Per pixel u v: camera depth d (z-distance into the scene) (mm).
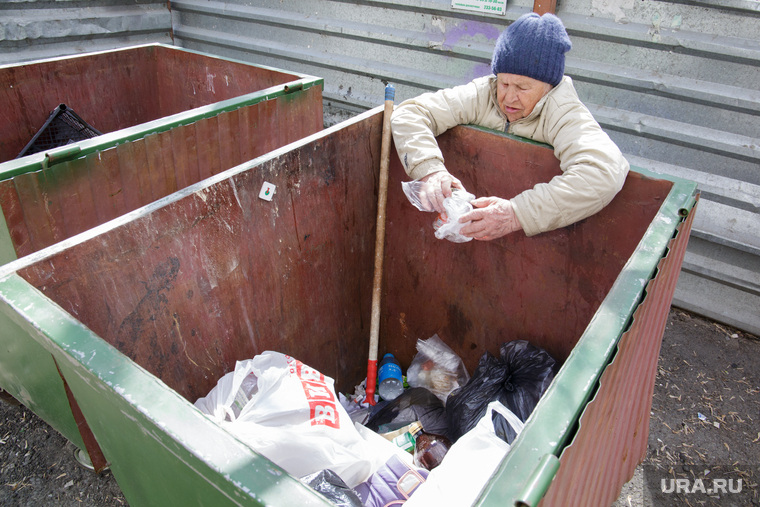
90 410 1055
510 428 1439
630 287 1151
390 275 2377
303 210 1851
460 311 2246
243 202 1614
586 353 972
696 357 2771
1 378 1720
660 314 1538
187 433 813
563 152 1701
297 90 2541
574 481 1001
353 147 1981
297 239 1868
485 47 3250
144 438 904
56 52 3941
